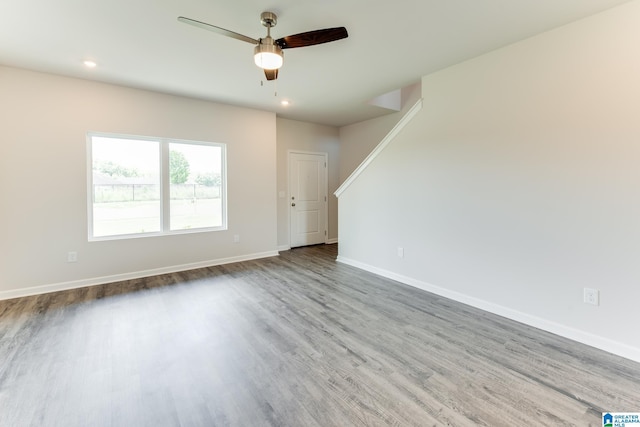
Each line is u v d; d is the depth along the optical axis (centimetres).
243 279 389
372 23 239
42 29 245
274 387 181
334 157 650
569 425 151
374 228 419
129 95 381
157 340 235
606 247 219
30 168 329
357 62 309
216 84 372
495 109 279
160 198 417
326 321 269
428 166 342
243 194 486
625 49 208
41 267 338
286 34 257
